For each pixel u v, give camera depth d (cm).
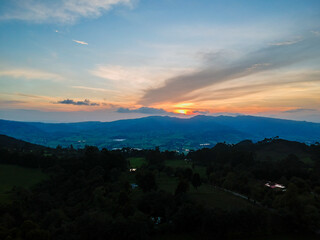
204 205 6031
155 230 5212
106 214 5628
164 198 6244
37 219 6269
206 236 5088
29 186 8812
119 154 12038
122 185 8712
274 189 7756
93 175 9550
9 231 4631
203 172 12406
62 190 8712
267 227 5281
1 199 7050
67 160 11306
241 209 5434
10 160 11106
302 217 5259
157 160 13325
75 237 4700
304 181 8594
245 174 9631
